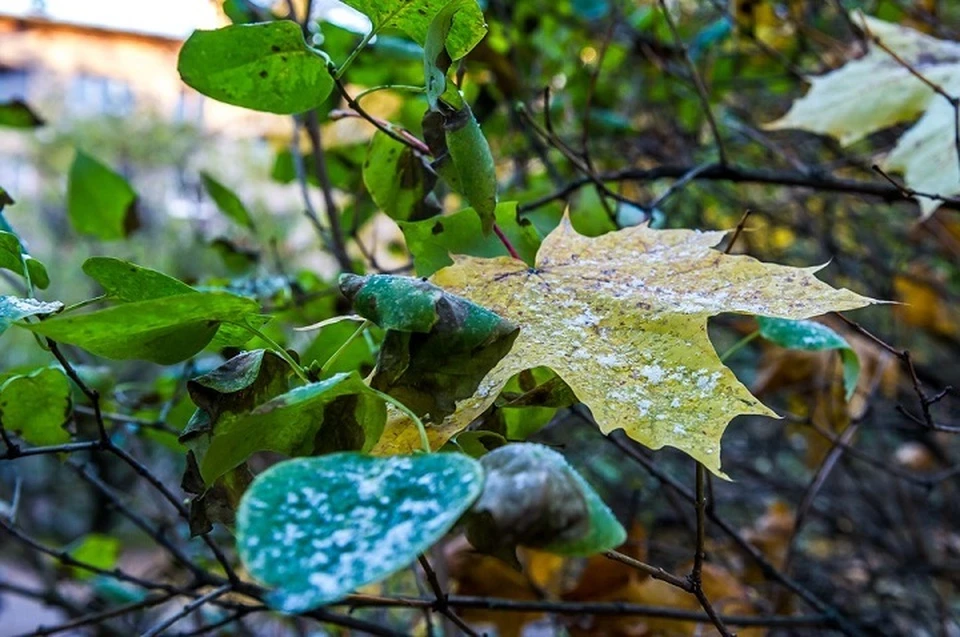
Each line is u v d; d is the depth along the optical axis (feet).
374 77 3.00
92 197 2.79
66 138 9.28
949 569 3.63
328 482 0.97
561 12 3.85
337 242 2.62
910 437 4.30
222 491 1.25
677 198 3.59
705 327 1.32
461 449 1.24
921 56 2.61
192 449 1.23
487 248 1.58
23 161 9.93
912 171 2.41
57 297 9.05
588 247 1.51
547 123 2.22
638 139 3.86
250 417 1.10
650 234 1.52
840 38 4.12
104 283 1.31
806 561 4.07
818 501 4.48
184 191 8.14
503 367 1.30
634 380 1.28
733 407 1.25
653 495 3.91
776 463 4.84
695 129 3.84
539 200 2.37
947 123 2.41
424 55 1.26
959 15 4.46
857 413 3.29
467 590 2.65
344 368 1.86
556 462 1.01
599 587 2.56
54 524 7.64
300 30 1.32
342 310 2.65
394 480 0.97
